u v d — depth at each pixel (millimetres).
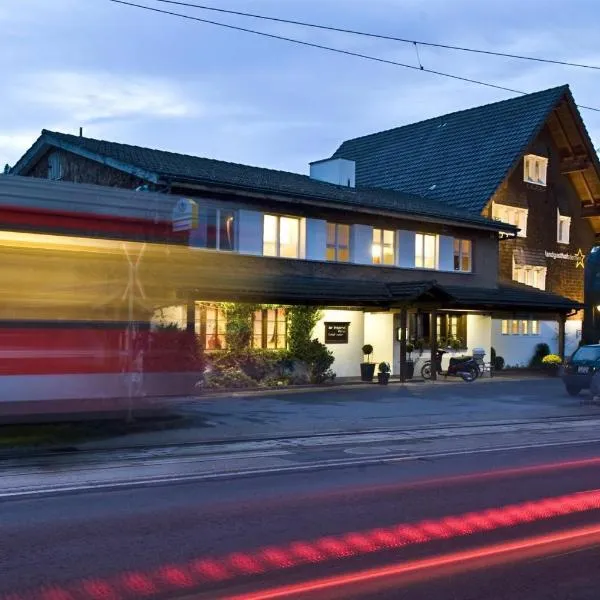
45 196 12070
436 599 5418
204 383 21078
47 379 12148
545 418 17703
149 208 13602
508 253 34531
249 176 25188
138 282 13680
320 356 23891
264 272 23188
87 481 9516
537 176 36375
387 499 8711
